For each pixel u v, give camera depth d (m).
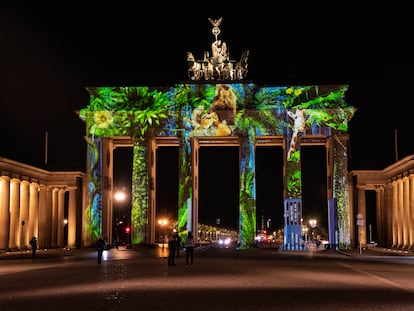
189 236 43.47
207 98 86.31
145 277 31.53
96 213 85.56
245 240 83.56
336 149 84.81
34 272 37.75
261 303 20.70
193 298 22.12
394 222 80.62
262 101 85.88
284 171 85.62
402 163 73.69
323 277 31.75
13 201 77.81
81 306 20.16
